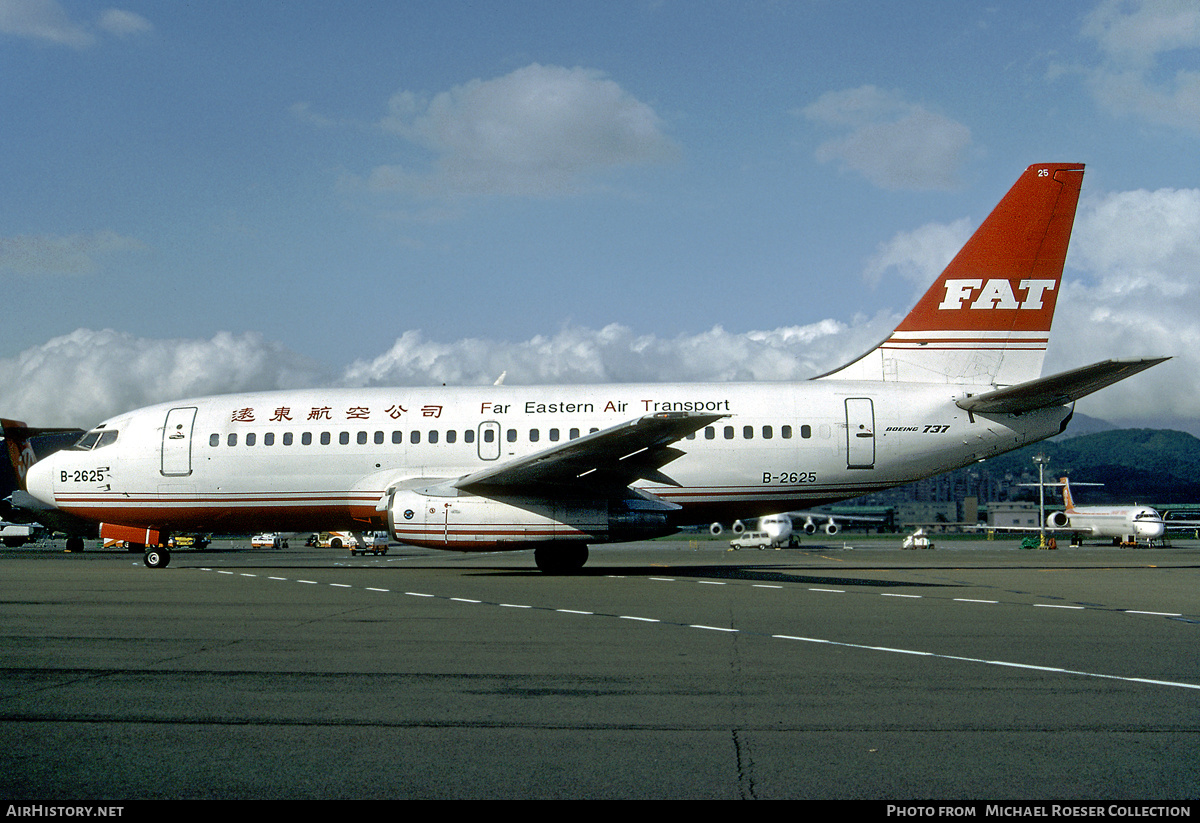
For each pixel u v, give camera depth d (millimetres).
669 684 7070
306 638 9430
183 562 28031
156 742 5441
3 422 31891
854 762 5012
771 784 4645
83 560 29875
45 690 6859
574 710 6215
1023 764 4977
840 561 28047
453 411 20250
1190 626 10398
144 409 21297
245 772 4867
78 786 4652
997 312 19953
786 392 19891
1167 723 5848
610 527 18328
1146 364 16422
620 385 20438
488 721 5918
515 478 18203
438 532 18469
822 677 7340
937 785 4633
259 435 20500
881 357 20219
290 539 84875
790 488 19641
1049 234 19891
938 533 109812
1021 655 8391
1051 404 19266
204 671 7605
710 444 19531
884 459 19578
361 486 20219
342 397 20812
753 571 20359
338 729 5730
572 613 11609
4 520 55375
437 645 8969
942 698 6574
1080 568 22562
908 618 11109
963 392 19781
